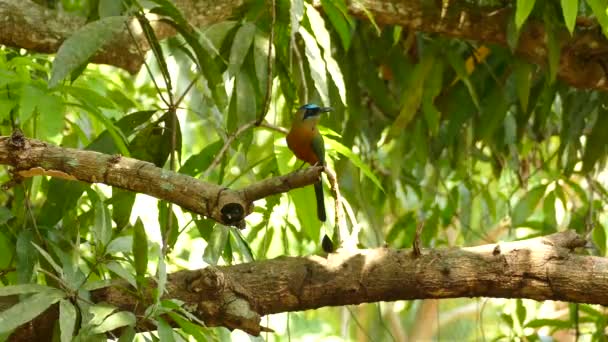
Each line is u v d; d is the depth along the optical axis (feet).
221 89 29.71
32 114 28.02
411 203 54.85
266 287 24.86
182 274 24.21
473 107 40.81
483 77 40.75
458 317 78.28
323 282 25.11
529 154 51.55
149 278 24.12
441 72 38.09
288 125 38.34
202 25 33.37
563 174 42.42
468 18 37.04
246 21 32.19
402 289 25.38
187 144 54.44
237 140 31.86
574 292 25.25
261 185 20.68
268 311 25.05
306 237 41.16
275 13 31.53
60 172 22.48
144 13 28.43
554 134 46.75
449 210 47.65
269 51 28.71
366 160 45.37
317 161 29.04
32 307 21.38
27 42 31.68
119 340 21.59
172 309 22.39
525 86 37.68
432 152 44.34
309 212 30.78
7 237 28.37
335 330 76.18
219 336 29.48
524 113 40.98
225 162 31.53
